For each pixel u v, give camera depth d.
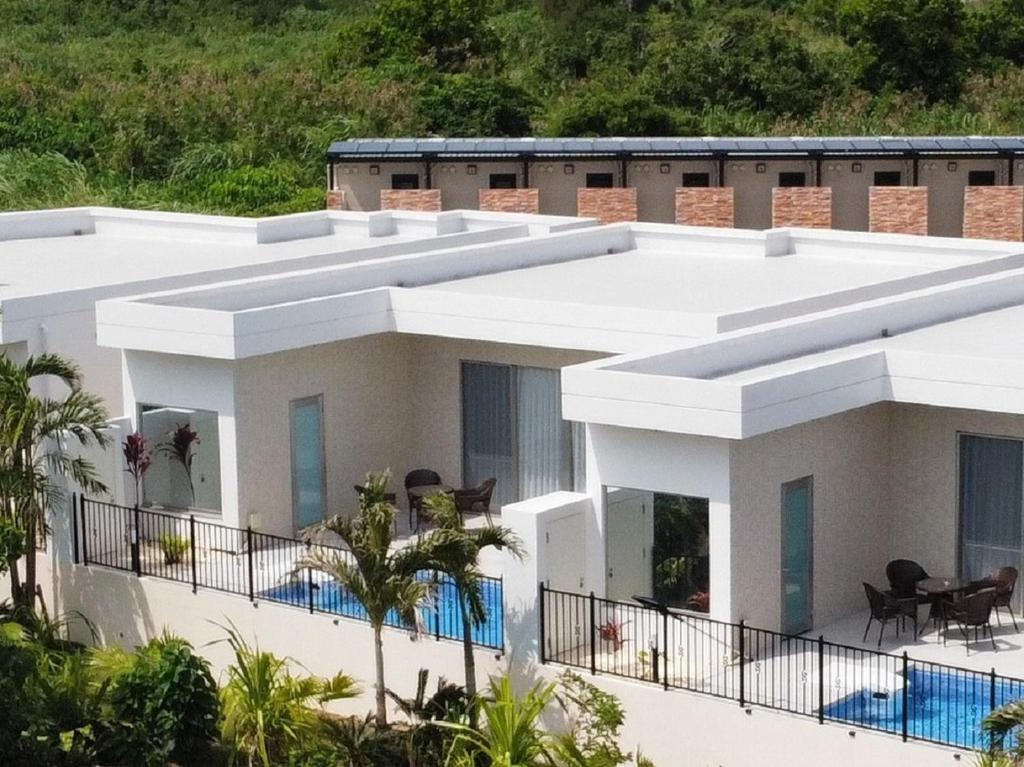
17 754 22.31
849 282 32.06
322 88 64.00
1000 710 17.95
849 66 67.75
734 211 46.03
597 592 24.00
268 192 56.59
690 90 66.69
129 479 28.61
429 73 66.88
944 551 25.09
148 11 78.38
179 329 27.42
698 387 22.45
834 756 20.84
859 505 25.03
